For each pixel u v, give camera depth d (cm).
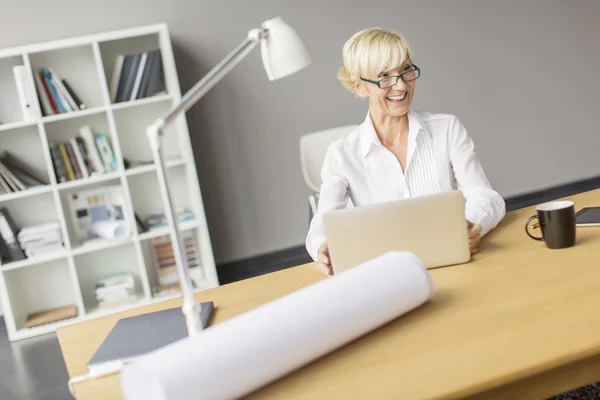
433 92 543
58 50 461
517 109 564
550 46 567
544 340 131
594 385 247
